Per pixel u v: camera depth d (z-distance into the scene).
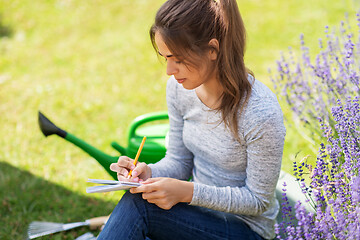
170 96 1.73
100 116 3.70
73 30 5.69
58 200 2.57
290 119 2.98
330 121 1.98
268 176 1.51
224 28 1.39
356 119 1.56
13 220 2.38
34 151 3.17
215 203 1.54
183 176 1.83
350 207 1.39
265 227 1.65
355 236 1.26
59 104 3.93
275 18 5.45
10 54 5.09
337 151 1.52
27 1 6.53
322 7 5.53
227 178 1.64
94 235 2.25
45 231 2.26
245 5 5.95
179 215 1.58
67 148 3.22
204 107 1.58
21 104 3.95
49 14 6.14
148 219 1.57
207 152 1.63
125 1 6.41
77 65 4.77
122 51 5.02
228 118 1.49
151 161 2.20
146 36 5.32
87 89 4.21
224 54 1.42
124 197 1.58
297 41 4.71
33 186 2.71
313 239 1.37
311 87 2.31
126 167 1.69
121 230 1.51
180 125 1.77
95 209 2.48
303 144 2.87
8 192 2.65
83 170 2.92
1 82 4.41
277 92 2.33
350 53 1.88
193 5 1.37
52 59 4.94
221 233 1.60
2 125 3.57
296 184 1.93
